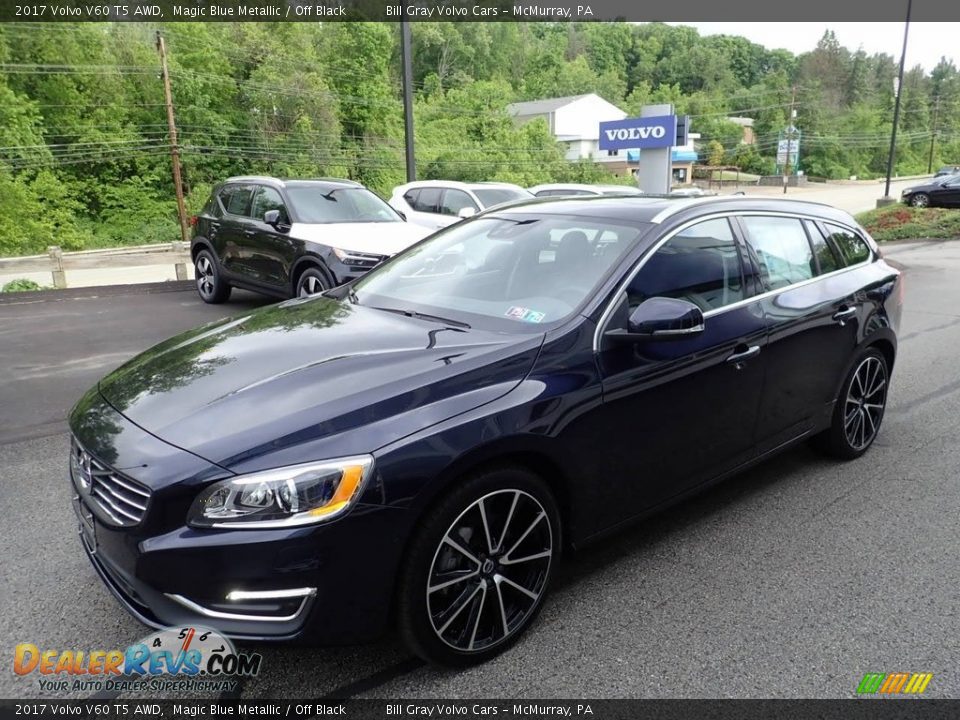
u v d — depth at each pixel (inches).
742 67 6072.8
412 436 97.4
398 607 99.3
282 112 2447.1
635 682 104.7
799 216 170.6
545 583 114.8
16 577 131.0
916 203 1191.6
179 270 549.6
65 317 376.2
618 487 124.3
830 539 145.8
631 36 5561.0
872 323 177.8
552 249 141.3
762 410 150.4
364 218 383.6
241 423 98.7
